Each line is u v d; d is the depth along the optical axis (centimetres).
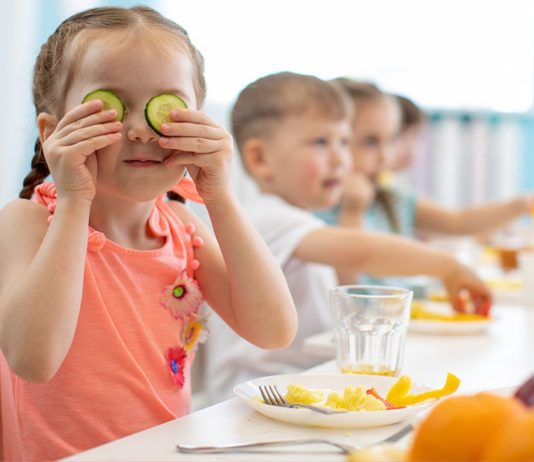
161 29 96
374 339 100
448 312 168
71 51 94
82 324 96
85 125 86
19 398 94
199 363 167
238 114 182
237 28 258
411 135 299
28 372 83
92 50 92
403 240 163
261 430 73
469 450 49
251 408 81
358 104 248
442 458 50
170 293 104
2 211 97
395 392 82
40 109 103
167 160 92
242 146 183
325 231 165
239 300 99
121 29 93
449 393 80
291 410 74
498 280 233
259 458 64
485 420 49
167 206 113
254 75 247
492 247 318
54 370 85
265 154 182
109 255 100
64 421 93
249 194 197
